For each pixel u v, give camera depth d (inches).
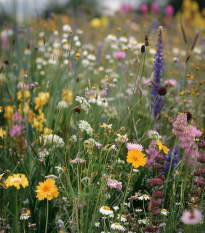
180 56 217.2
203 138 110.7
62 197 81.0
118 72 195.2
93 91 109.0
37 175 92.4
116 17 290.2
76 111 90.4
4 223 73.6
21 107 111.4
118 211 85.4
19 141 101.2
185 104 132.0
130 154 71.6
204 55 189.2
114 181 77.1
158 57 117.8
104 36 270.8
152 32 256.5
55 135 94.0
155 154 96.6
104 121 128.6
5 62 117.2
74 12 284.7
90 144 79.6
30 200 79.1
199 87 132.2
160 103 115.4
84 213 77.7
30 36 193.2
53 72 176.1
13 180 64.9
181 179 96.2
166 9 326.3
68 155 90.5
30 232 78.1
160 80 119.0
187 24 318.3
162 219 79.6
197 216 63.6
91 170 83.4
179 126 82.3
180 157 105.5
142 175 92.7
